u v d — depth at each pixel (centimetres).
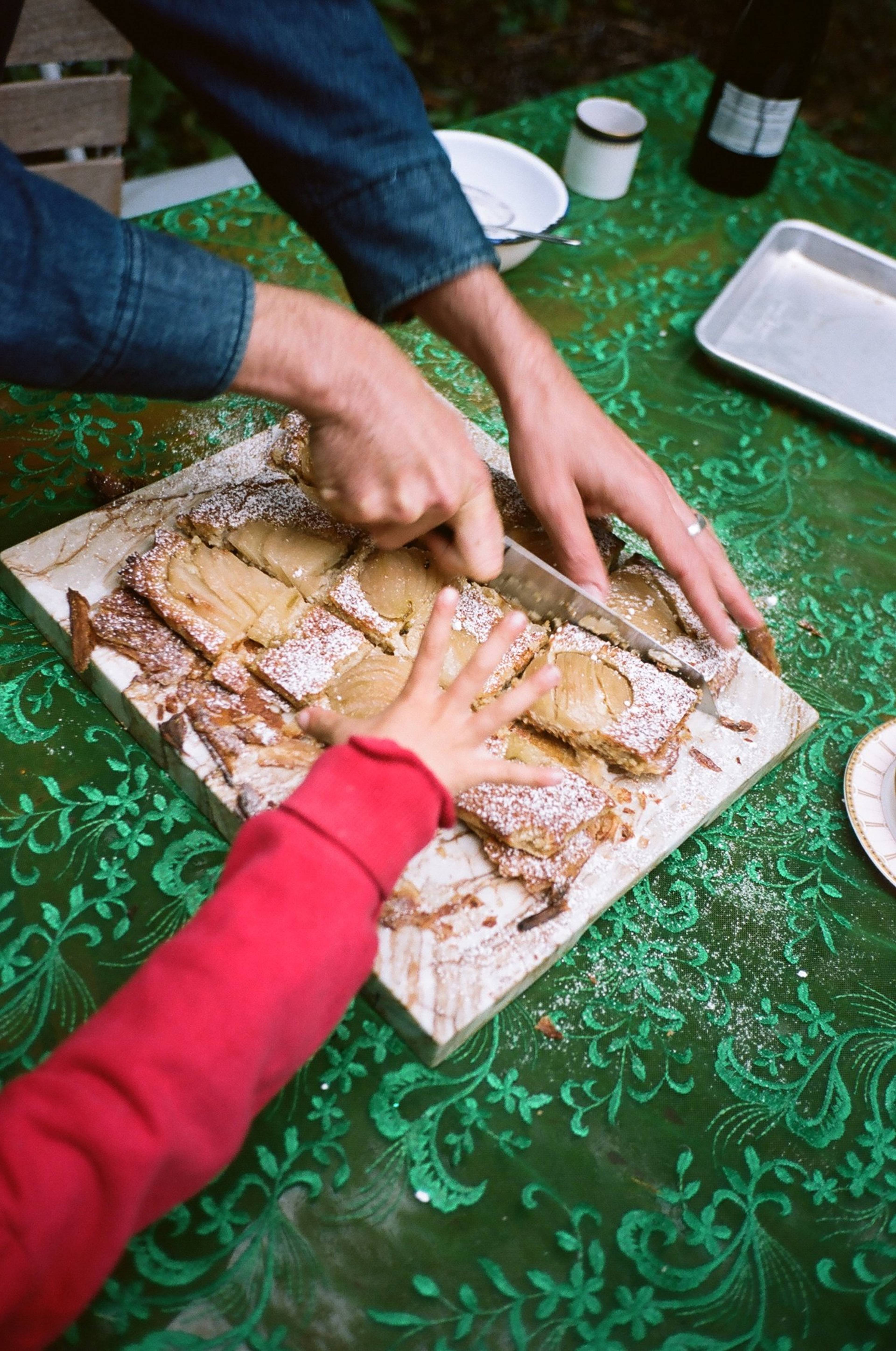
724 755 116
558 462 114
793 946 106
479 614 115
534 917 99
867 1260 88
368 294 111
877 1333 84
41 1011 90
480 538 106
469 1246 84
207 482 127
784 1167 92
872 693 130
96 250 75
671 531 115
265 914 74
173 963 73
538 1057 95
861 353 167
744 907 108
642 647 116
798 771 121
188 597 112
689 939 105
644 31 371
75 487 130
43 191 74
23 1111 66
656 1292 84
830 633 136
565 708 110
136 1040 69
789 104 182
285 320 86
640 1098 94
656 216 192
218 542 118
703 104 219
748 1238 88
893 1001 103
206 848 103
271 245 167
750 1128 94
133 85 254
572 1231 86
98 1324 77
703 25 379
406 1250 83
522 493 126
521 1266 84
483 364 116
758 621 123
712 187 199
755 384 161
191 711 106
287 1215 83
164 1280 79
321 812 79
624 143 182
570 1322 81
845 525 150
